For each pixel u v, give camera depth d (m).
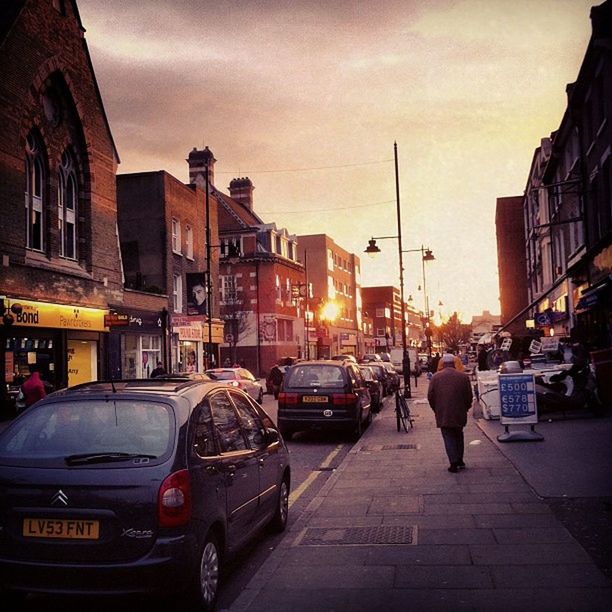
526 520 6.54
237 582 5.43
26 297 20.97
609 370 15.45
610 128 18.36
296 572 5.29
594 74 20.30
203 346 38.47
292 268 56.59
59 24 23.66
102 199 26.45
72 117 24.84
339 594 4.76
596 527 6.19
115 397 4.98
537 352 23.11
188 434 4.76
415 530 6.40
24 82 21.56
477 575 5.02
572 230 25.78
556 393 14.36
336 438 15.02
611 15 18.03
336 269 74.00
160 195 34.22
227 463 5.20
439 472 9.41
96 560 4.24
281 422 14.36
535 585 4.75
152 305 31.00
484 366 28.69
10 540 4.34
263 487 6.14
